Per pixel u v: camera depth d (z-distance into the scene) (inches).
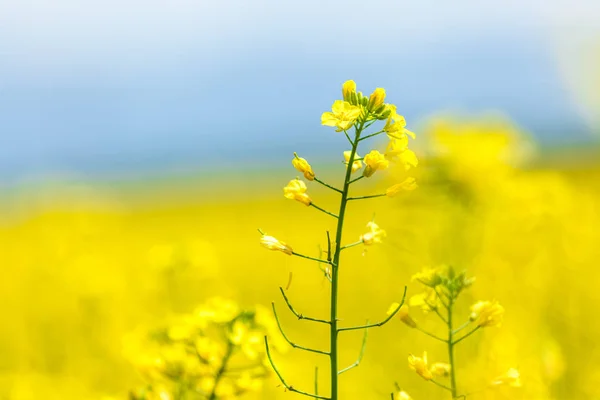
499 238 38.9
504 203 40.2
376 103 27.2
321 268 27.0
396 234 38.5
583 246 43.8
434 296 28.6
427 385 34.7
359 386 40.6
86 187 79.3
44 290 51.1
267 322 29.7
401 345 40.3
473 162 39.3
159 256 47.3
